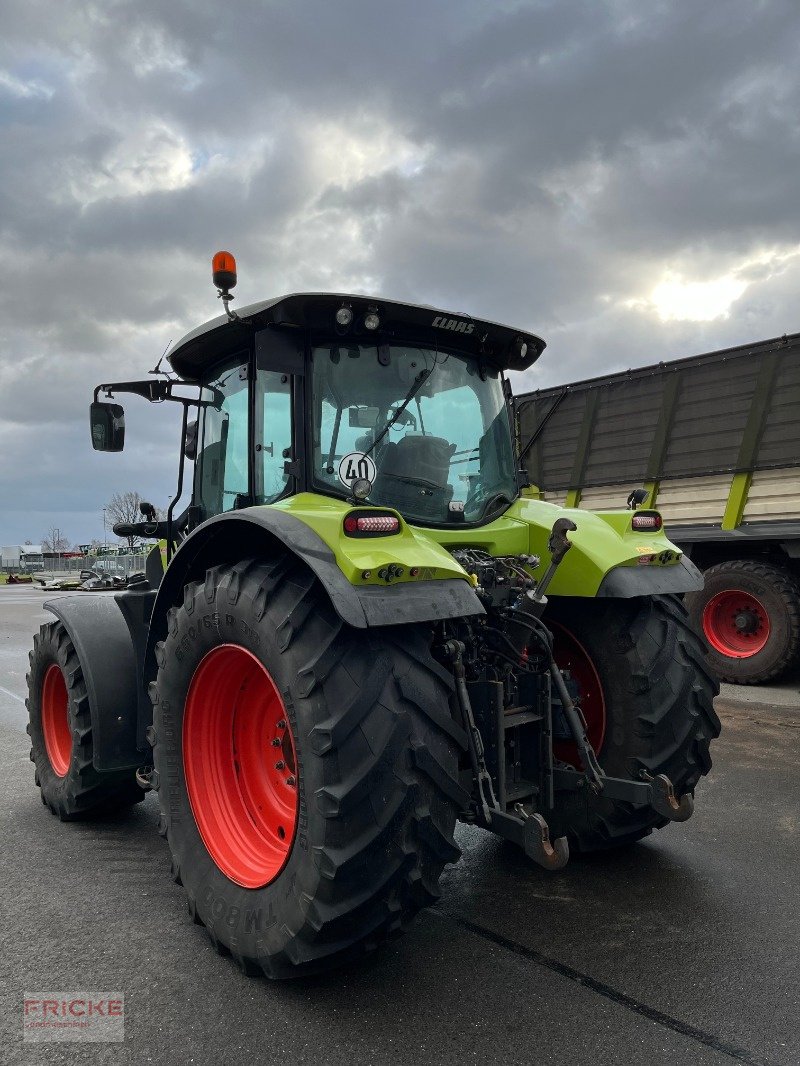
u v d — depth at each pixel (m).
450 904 2.98
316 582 2.40
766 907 2.91
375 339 3.01
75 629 3.73
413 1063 2.04
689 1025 2.18
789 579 6.92
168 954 2.64
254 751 2.88
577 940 2.68
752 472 7.00
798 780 4.39
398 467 2.97
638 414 7.79
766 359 6.84
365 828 2.15
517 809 2.57
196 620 2.73
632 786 2.69
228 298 2.73
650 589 3.07
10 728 6.44
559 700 2.92
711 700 3.27
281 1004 2.32
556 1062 2.03
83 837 3.83
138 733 3.57
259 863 2.62
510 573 2.99
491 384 3.42
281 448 2.92
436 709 2.30
